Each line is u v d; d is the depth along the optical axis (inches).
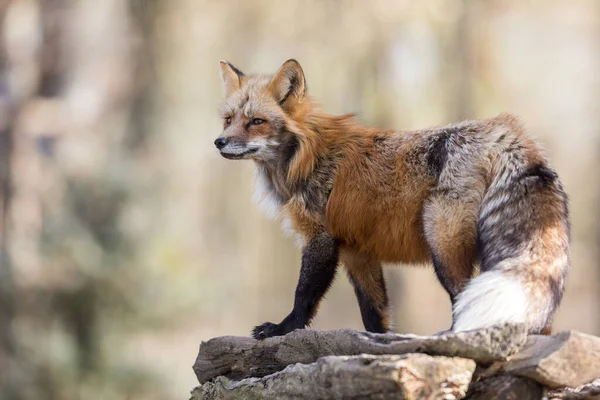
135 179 732.7
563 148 1353.3
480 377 211.0
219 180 989.2
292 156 303.9
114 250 688.4
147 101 1003.9
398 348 212.2
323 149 297.1
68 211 687.7
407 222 276.4
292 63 303.6
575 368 205.6
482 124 266.8
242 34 952.3
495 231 247.3
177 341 772.0
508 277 226.4
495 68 904.9
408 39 864.3
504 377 209.2
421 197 271.9
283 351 247.3
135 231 704.4
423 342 207.3
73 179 711.7
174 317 708.7
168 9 983.6
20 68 978.1
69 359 638.5
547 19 1224.8
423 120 847.7
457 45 861.8
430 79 863.7
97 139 912.9
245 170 979.3
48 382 633.6
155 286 692.1
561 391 219.3
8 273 642.8
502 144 257.6
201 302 731.4
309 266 293.6
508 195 249.1
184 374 718.5
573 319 1206.3
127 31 1010.1
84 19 1002.7
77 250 659.4
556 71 1301.7
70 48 999.0
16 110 888.9
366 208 283.7
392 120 848.9
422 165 273.4
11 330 636.7
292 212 299.9
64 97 984.3
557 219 244.5
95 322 669.9
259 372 254.4
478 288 223.9
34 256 662.5
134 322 684.1
